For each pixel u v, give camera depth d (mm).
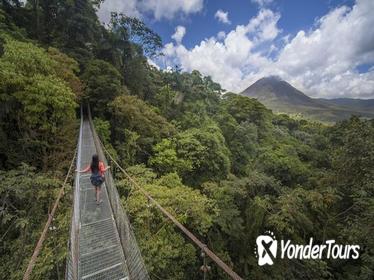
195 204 9969
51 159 12328
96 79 21156
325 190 16266
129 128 19609
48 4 29953
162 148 18938
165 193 9750
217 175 20750
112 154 15242
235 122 34438
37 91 11172
